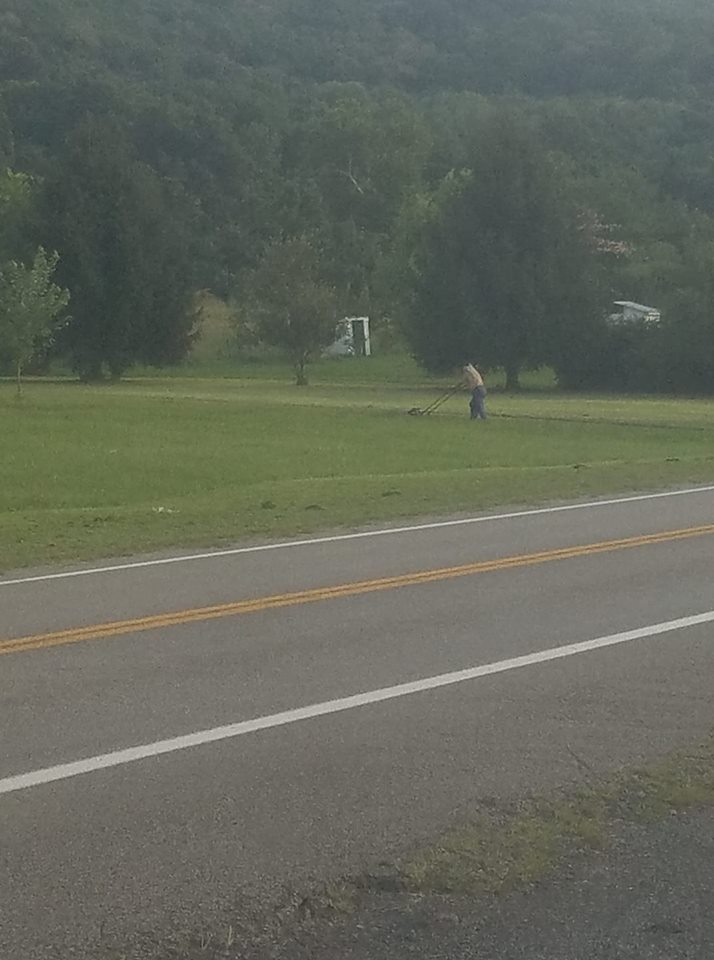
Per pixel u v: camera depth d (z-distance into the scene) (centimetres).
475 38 19400
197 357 9006
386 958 493
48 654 965
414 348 7644
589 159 12175
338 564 1388
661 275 8275
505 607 1151
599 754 737
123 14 18062
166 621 1083
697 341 6900
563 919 527
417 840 606
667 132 13775
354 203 11544
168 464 2838
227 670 918
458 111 14488
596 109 14038
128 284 7538
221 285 11062
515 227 7475
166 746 744
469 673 915
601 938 511
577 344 7331
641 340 7162
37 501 2219
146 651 976
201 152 12475
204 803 652
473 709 825
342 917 528
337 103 12344
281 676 903
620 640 1023
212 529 1669
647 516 1791
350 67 18262
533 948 502
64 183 7638
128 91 13200
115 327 7544
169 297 7694
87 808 644
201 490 2366
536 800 662
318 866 575
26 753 730
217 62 16500
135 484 2469
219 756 727
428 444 3359
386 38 19850
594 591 1228
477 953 498
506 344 7419
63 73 14088
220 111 13512
